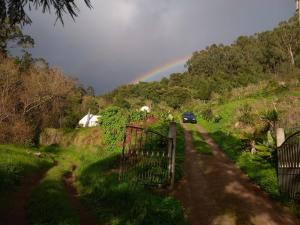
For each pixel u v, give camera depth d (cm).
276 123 2392
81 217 1050
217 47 15412
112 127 2356
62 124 5303
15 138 3562
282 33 11194
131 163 1504
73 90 5831
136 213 991
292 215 1116
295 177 1261
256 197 1308
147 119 3344
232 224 1035
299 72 6756
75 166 2398
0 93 4169
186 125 4488
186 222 1016
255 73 10869
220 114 4716
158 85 13312
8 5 564
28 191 1404
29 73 5044
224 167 1839
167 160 1472
